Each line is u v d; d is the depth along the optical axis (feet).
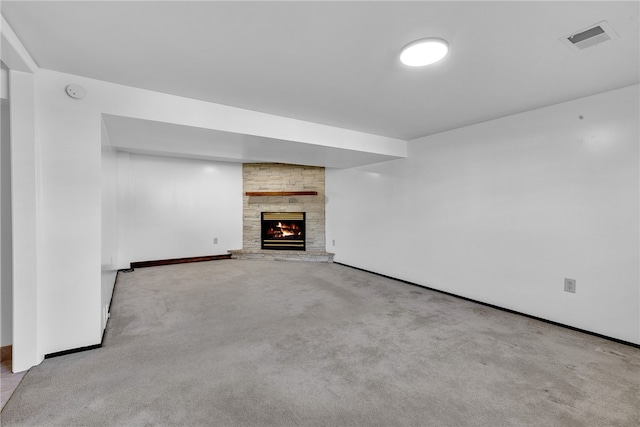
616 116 7.48
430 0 4.20
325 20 4.68
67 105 6.64
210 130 8.55
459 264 11.20
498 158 9.91
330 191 18.66
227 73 6.59
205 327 8.43
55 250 6.61
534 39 5.22
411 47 5.49
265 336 7.85
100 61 6.07
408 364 6.46
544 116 8.77
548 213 8.75
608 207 7.66
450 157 11.41
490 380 5.86
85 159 6.86
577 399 5.26
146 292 11.83
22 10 4.43
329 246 18.80
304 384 5.73
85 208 6.89
